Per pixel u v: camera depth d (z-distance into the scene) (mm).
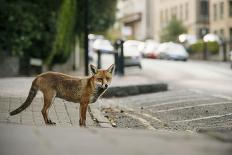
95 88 11617
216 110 17297
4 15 31922
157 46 65250
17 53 32062
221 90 25953
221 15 81125
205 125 14398
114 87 22312
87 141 6852
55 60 34469
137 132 7887
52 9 34250
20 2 32938
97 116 14703
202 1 89312
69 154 6078
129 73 38469
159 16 109625
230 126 14039
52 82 11711
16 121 12555
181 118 15812
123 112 16828
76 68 44125
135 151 6273
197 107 18109
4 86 20938
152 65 48125
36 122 12531
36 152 6164
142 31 121250
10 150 6266
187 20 92812
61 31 34438
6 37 31922
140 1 123000
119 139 7012
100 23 49969
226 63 56781
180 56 60500
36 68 33406
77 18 41875
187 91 24859
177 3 98375
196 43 69562
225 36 79750
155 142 6844
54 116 14070
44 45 33688
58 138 7031
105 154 6105
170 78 34906
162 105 19078
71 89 11633
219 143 6863
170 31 79688
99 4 48906
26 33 32375
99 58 33344
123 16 134500
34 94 11781
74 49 41875
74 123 13078
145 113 16969
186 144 6746
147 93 24188
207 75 37281
